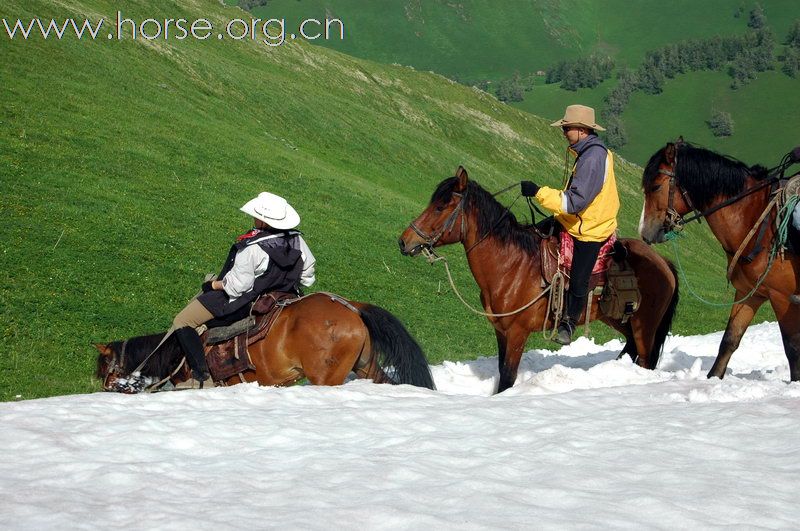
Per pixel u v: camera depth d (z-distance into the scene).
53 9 43.78
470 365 12.64
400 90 78.75
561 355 13.80
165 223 24.98
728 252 9.38
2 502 4.18
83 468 4.82
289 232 8.61
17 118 29.56
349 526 4.03
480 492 4.57
